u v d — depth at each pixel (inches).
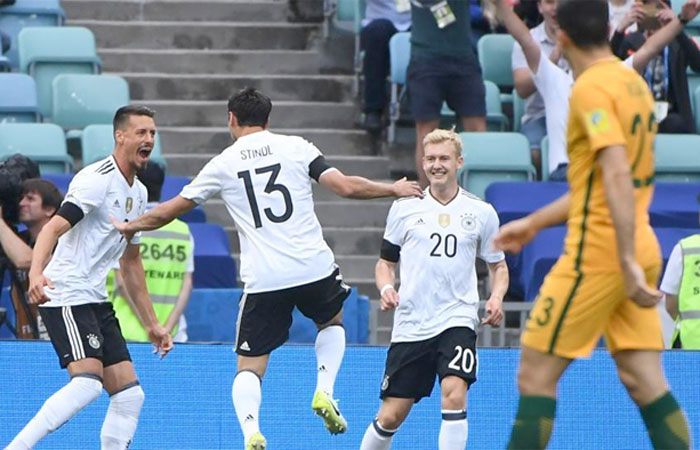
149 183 1240.8
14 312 1190.9
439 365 987.3
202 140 1696.6
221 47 1841.8
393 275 1024.2
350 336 1290.6
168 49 1835.6
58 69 1680.6
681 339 1171.9
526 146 1521.9
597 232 708.0
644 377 729.6
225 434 1101.1
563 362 721.6
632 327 729.0
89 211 960.3
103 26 1834.4
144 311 1019.9
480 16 1766.7
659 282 1332.4
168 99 1771.7
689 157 1539.1
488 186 1428.4
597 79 705.0
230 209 965.2
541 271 1325.0
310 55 1820.9
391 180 1678.2
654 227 1429.6
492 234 1010.7
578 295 711.1
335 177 953.5
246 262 960.3
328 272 962.7
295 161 962.7
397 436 1106.7
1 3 1748.3
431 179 1007.0
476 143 1515.7
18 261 1111.6
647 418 732.0
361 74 1765.5
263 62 1814.7
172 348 1088.2
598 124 695.1
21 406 1080.8
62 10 1788.9
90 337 965.2
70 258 970.1
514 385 1104.8
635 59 1504.7
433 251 992.2
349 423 1102.4
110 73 1792.6
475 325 997.8
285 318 967.0
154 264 1222.3
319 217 1621.6
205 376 1103.6
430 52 1528.1
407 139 1699.1
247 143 965.8
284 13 1871.3
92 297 975.6
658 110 1539.1
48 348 1085.8
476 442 1099.9
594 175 709.3
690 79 1685.5
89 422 1093.8
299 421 1103.0
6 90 1594.5
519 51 1594.5
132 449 1094.4
